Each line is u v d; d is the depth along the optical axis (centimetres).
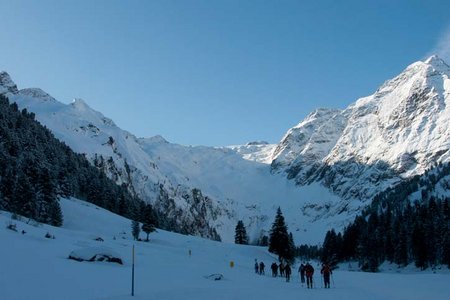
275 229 10750
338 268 15200
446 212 13488
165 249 8862
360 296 3603
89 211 12581
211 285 4116
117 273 4216
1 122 14050
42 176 10206
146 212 11919
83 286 3250
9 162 11388
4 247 4291
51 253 4734
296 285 4731
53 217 10088
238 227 16388
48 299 2703
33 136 15750
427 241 12069
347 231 16025
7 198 9725
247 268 7819
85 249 4806
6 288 2820
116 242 8188
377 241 13988
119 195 17175
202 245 11381
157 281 4038
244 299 3083
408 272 12162
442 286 4922
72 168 16488
